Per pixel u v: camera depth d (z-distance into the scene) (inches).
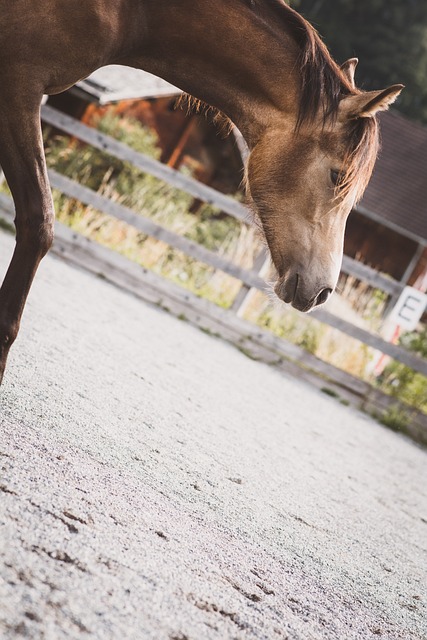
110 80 687.1
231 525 175.2
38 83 147.3
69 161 571.2
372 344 476.4
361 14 2309.3
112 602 114.5
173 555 142.3
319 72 158.9
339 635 141.6
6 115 147.1
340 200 159.6
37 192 149.5
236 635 123.0
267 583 151.0
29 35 144.4
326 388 460.1
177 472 193.2
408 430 449.4
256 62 159.6
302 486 238.1
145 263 502.9
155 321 417.4
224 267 471.8
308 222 160.1
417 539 235.3
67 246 471.2
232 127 182.4
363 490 268.2
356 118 158.4
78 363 251.8
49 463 154.9
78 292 390.0
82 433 184.7
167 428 229.6
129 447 192.9
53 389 209.2
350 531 213.5
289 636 131.3
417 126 1290.6
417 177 1192.2
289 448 280.8
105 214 516.1
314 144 159.0
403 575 195.0
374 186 1159.0
